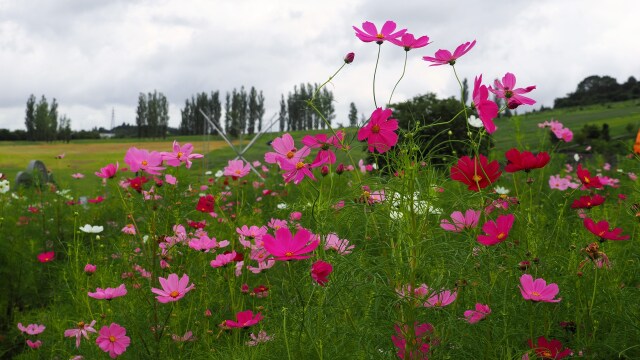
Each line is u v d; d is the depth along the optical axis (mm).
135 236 3320
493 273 1886
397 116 8172
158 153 2207
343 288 1777
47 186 6434
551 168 5867
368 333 1757
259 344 2221
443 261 1791
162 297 2191
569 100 77812
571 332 1979
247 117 61062
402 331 1728
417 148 1730
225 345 2639
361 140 1791
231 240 3408
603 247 2428
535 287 1733
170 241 2965
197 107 70125
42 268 4395
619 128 28094
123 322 2672
